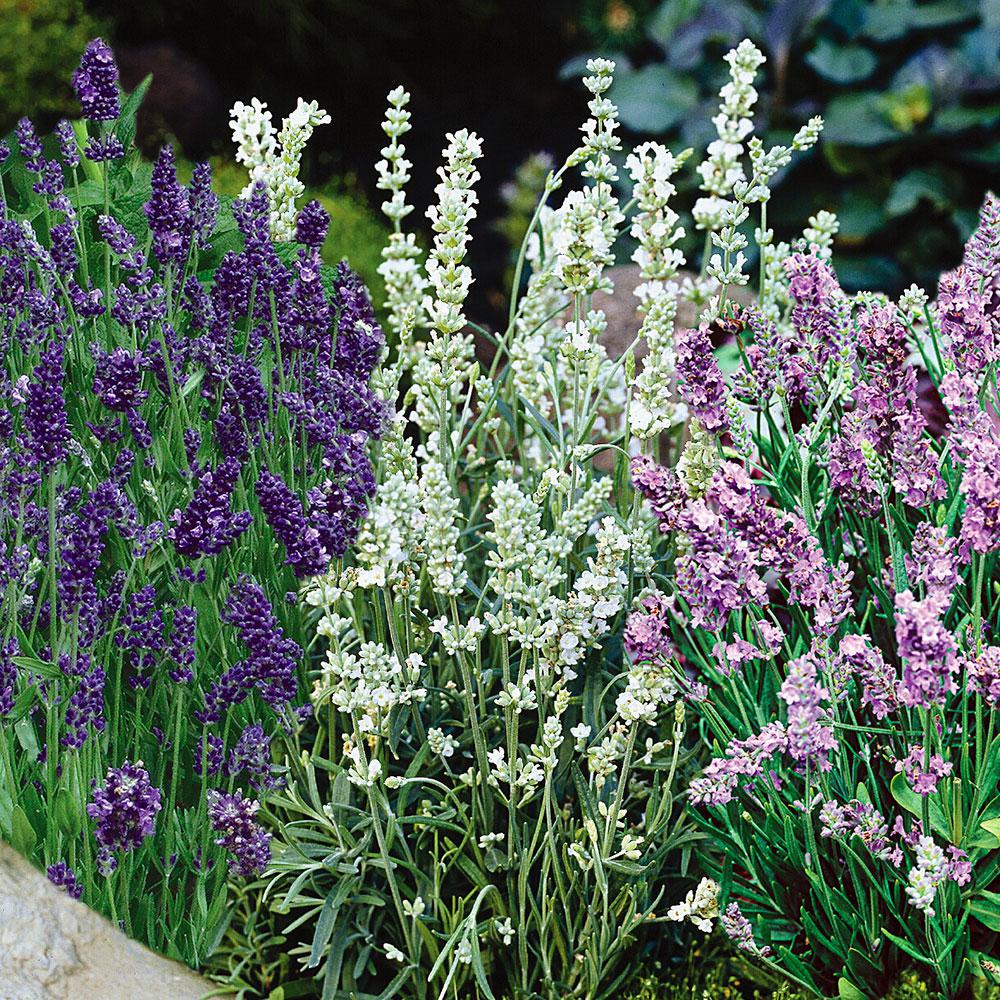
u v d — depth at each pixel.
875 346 1.94
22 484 1.96
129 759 2.18
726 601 1.90
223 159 6.77
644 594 2.09
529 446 2.68
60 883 1.98
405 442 2.26
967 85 5.63
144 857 2.12
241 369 2.17
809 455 2.09
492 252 7.60
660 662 2.00
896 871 2.04
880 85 5.99
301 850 2.10
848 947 2.06
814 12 5.90
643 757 2.11
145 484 2.11
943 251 5.79
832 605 1.90
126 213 2.56
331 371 2.22
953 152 5.73
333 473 2.13
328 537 2.06
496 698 1.99
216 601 2.19
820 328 2.08
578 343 2.17
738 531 1.93
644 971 2.28
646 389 2.16
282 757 2.25
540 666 2.04
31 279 2.28
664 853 2.13
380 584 1.97
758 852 2.13
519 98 9.29
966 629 1.99
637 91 6.22
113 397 2.09
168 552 2.14
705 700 2.05
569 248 2.13
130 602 2.08
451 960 2.12
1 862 1.95
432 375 2.18
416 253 2.47
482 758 2.06
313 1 8.80
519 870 2.12
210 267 2.61
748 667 2.15
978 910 2.00
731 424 2.09
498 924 2.10
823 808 1.92
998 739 1.94
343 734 2.14
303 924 2.24
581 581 1.98
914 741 2.01
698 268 5.96
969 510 1.78
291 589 2.29
